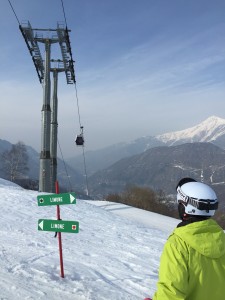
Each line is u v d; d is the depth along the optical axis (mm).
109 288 6609
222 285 2729
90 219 16828
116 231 14703
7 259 7566
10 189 22062
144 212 25438
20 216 14680
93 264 8391
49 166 27609
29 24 27031
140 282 7375
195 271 2695
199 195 2830
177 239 2797
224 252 2770
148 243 13016
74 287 6270
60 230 6648
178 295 2625
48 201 6770
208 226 2801
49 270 7074
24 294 5652
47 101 27766
